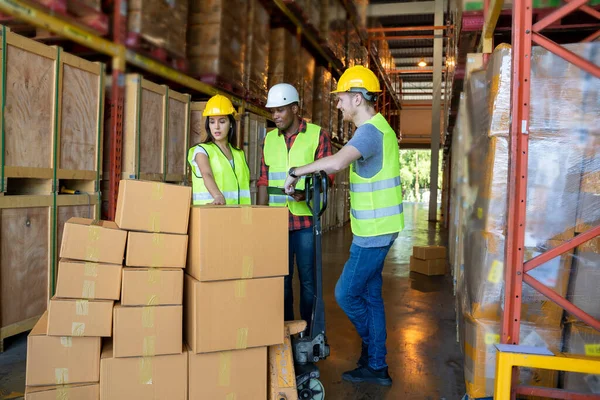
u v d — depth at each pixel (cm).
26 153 331
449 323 442
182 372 224
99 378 217
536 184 248
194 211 225
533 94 248
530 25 215
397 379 310
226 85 527
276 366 242
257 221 229
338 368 326
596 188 242
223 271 222
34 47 330
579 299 244
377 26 1589
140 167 429
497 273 257
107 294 214
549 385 254
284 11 641
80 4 355
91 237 212
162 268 221
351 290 294
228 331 226
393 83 2031
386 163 282
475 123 307
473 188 311
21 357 318
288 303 341
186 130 507
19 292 335
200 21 491
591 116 242
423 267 672
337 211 1310
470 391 260
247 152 601
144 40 399
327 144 343
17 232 331
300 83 734
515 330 222
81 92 384
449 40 1012
